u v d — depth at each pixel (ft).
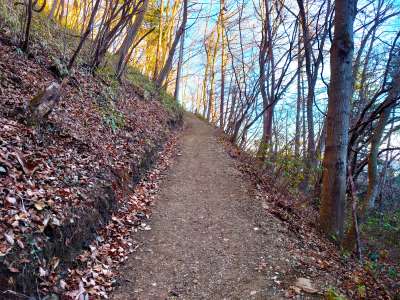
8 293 8.45
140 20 36.11
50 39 27.12
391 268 19.60
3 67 18.16
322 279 13.84
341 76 20.29
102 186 16.69
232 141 45.27
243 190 25.09
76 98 23.44
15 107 15.90
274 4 38.91
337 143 20.57
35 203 11.57
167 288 12.76
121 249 14.75
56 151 16.33
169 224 18.57
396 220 33.55
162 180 26.48
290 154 29.71
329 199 20.79
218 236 17.43
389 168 62.34
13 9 22.62
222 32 65.87
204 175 28.66
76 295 10.67
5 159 12.50
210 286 13.02
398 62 29.17
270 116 39.27
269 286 12.95
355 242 21.38
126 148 24.23
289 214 22.89
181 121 62.64
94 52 30.94
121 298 11.78
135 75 51.01
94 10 22.98
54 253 11.02
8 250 9.12
